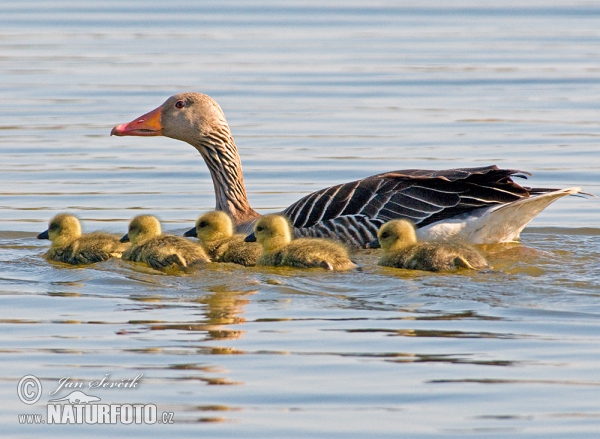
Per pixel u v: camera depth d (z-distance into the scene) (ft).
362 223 52.54
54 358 36.47
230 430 31.27
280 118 89.10
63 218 52.03
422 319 40.40
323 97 96.58
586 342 37.83
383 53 116.78
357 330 39.17
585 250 52.80
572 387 33.99
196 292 44.60
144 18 139.23
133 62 111.24
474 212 52.34
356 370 35.37
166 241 49.39
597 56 114.21
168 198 68.03
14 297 43.93
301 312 41.42
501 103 93.76
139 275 47.75
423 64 110.93
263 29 131.75
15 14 142.00
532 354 36.76
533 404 32.89
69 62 111.14
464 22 137.59
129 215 63.67
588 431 31.09
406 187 53.21
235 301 43.09
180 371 35.37
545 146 79.61
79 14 142.31
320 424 31.63
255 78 104.01
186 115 59.67
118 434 31.48
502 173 52.34
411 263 48.14
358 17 140.77
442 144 80.48
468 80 103.19
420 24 136.15
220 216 51.83
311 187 70.03
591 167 73.87
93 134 84.69
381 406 32.78
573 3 151.23
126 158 78.79
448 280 45.93
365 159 76.28
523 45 121.39
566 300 42.91
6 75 104.73
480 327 39.52
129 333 38.93
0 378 34.88
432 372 35.22
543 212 64.23
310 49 118.73
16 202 66.18
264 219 49.52
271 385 34.27
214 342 37.96
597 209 64.59
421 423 31.63
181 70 107.24
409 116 89.51
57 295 44.29
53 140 82.79
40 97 96.27
